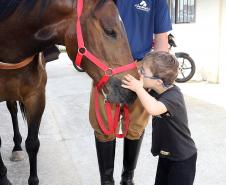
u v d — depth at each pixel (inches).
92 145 131.8
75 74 297.0
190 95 202.8
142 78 68.8
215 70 234.4
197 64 249.6
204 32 241.1
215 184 100.7
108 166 86.8
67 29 66.8
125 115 80.5
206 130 143.3
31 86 85.5
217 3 226.7
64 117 167.9
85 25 65.5
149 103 66.7
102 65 66.4
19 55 74.1
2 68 76.4
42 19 67.5
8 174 110.4
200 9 243.3
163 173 77.2
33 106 89.7
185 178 72.2
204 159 116.3
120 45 66.1
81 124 157.0
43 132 146.4
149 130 144.7
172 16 279.7
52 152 125.6
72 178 106.2
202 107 176.6
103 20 64.6
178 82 239.3
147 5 79.4
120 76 66.7
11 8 68.9
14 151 121.8
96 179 105.5
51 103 195.0
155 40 84.7
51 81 264.7
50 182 103.8
